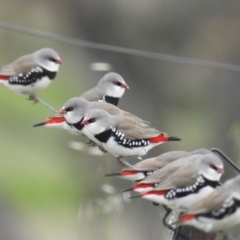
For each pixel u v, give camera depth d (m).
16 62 13.16
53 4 20.34
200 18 19.03
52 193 17.20
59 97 19.09
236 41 19.00
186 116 18.72
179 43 19.09
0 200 17.27
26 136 18.50
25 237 16.56
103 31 19.70
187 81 18.97
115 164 12.77
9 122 18.77
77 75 19.64
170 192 8.76
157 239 14.93
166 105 18.94
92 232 12.19
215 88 18.83
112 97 12.55
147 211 15.17
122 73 19.33
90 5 19.77
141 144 10.84
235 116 18.50
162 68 19.08
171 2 19.03
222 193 8.12
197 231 8.77
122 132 10.78
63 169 17.55
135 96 18.95
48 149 18.06
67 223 16.75
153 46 19.22
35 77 13.07
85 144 11.98
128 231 14.90
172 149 17.80
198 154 9.35
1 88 19.34
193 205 8.20
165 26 19.11
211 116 18.61
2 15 20.48
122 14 19.44
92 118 10.84
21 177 17.69
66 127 11.55
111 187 11.48
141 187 9.01
